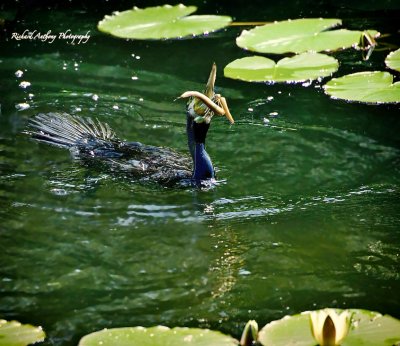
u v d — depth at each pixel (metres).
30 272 8.27
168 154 10.65
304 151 10.80
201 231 8.98
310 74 12.63
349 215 9.25
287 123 11.58
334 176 10.15
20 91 12.77
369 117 11.69
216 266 8.33
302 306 7.64
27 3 16.55
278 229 9.02
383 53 13.62
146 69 13.48
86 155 10.69
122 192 9.77
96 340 6.80
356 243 8.70
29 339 7.00
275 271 8.23
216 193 9.77
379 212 9.28
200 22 14.79
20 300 7.81
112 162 10.48
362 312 7.08
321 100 12.23
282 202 9.57
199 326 7.37
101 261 8.44
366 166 10.35
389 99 11.69
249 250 8.62
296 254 8.53
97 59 13.92
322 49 13.51
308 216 9.26
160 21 14.91
